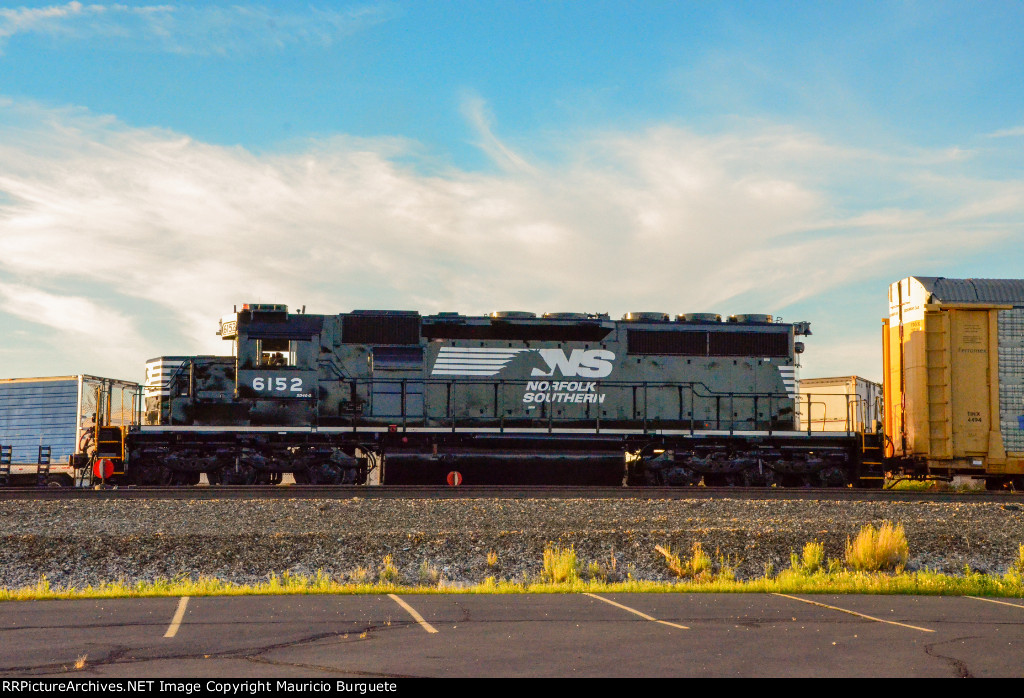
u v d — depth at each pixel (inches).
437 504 725.3
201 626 381.7
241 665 300.8
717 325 980.6
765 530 642.2
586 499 762.2
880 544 601.0
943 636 361.7
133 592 493.0
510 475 931.3
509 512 711.7
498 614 417.4
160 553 585.3
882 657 318.3
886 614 422.9
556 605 449.1
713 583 539.8
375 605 447.8
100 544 592.1
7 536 598.2
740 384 974.4
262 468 911.0
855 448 949.2
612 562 596.4
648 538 625.9
